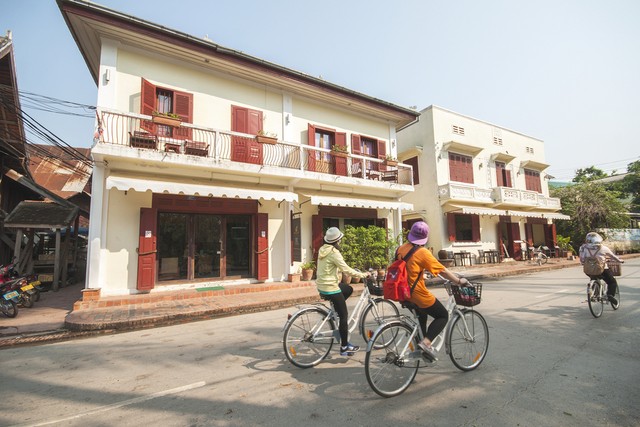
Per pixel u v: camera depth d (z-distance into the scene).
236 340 5.30
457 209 16.22
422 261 3.43
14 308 6.96
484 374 3.64
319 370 3.92
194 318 6.94
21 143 11.25
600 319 5.91
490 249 18.56
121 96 8.86
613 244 21.70
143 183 8.03
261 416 2.88
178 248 9.55
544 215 20.33
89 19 7.92
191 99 9.82
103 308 7.29
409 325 3.41
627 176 29.20
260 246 10.47
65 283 11.37
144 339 5.54
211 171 9.59
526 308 6.96
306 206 11.84
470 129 18.73
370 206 11.74
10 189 13.07
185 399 3.27
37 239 14.70
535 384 3.37
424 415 2.82
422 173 17.62
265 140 10.07
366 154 13.83
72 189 17.00
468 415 2.80
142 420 2.88
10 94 9.34
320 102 12.62
